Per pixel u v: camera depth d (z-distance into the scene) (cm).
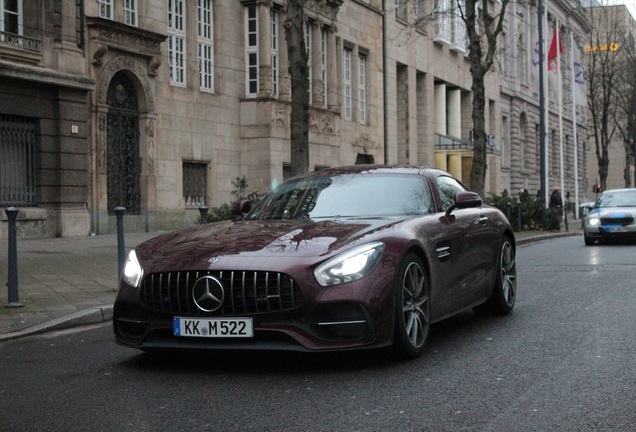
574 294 980
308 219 670
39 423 450
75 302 938
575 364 575
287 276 534
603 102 5128
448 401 478
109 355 650
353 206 688
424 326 618
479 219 775
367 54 3619
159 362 611
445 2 4409
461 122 4934
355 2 3472
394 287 564
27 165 1919
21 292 1023
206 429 430
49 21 1944
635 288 1030
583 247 2041
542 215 3033
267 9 2641
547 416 443
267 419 445
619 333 697
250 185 2638
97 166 2084
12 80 1838
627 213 2092
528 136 5866
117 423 445
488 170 4997
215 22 2566
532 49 5959
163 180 2327
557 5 6212
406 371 559
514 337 690
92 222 2073
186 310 550
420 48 4153
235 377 552
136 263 592
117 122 2189
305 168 1672
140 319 570
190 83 2444
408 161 4006
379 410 459
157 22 2292
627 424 427
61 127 1961
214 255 559
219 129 2556
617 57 5216
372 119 3631
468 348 644
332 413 455
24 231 1880
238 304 540
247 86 2684
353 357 609
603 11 5209
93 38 2058
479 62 2462
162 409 473
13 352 682
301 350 529
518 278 1205
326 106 3198
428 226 650
